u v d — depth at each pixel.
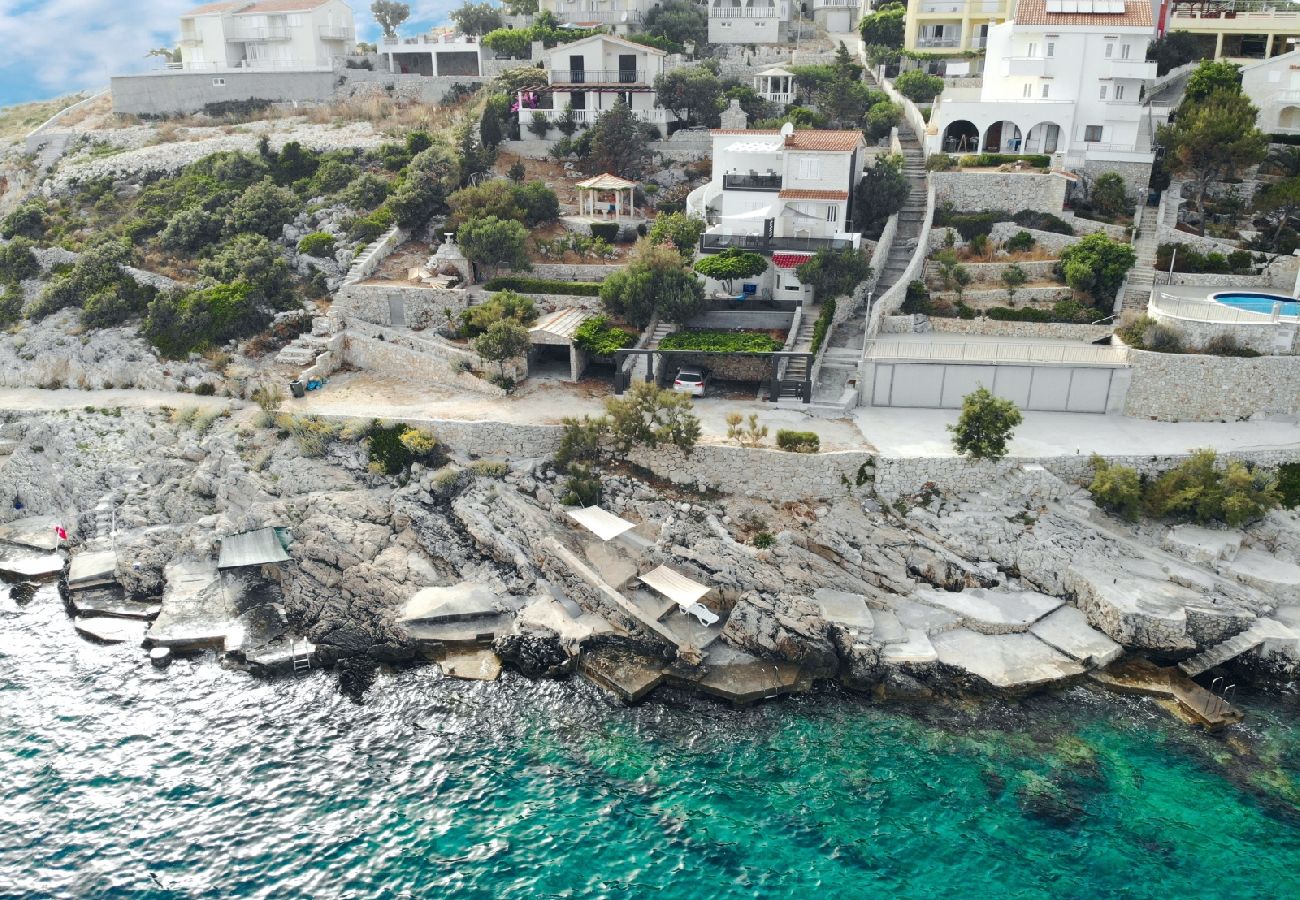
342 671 45.31
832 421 55.78
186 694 43.84
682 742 41.19
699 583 47.66
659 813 37.66
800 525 50.28
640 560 49.16
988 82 82.94
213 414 58.31
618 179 74.69
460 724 42.25
